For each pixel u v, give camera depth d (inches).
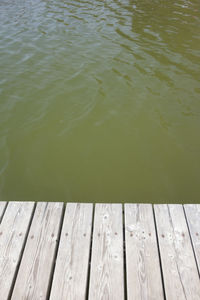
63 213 131.7
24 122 233.5
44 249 111.7
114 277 102.3
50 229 119.1
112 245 113.0
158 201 172.4
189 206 130.0
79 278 102.2
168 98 264.1
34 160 199.5
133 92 272.7
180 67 314.0
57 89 276.2
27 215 125.0
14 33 395.2
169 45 362.3
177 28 412.2
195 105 255.4
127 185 182.9
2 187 179.2
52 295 97.3
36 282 101.0
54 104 255.4
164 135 223.3
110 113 245.9
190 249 112.0
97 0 537.0
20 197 173.2
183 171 192.7
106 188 180.9
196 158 202.7
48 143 214.1
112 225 120.8
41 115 241.9
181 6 502.6
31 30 405.7
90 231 118.3
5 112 243.3
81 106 253.9
